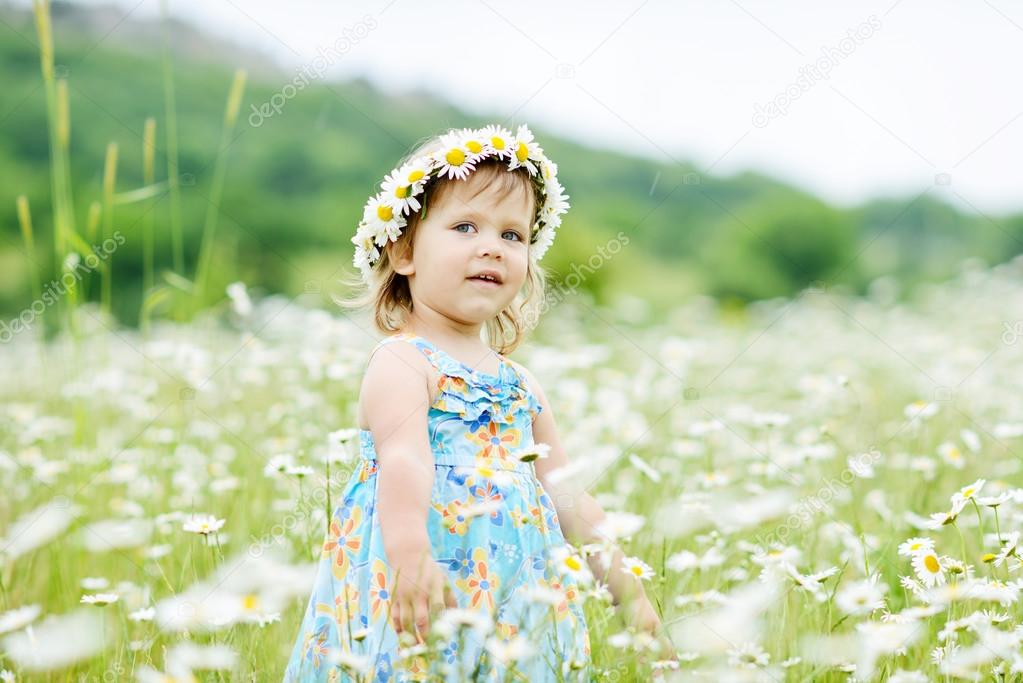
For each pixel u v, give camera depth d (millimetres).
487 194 2535
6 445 4699
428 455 2377
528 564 2383
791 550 2719
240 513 3750
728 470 4316
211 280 8031
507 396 2553
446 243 2521
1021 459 4160
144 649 2658
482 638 2188
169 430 4438
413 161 2582
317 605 2438
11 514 3910
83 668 2809
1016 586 2451
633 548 3242
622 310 9430
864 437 4977
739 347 8555
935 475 3803
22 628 2922
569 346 7469
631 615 2525
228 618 2500
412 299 2668
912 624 2461
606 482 4172
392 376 2430
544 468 2701
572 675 2242
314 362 4770
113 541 3570
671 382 6258
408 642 2160
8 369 7008
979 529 3256
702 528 3498
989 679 2463
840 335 8938
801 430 5199
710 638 2439
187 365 4848
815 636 2518
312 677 2381
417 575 2227
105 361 5676
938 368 6477
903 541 3439
